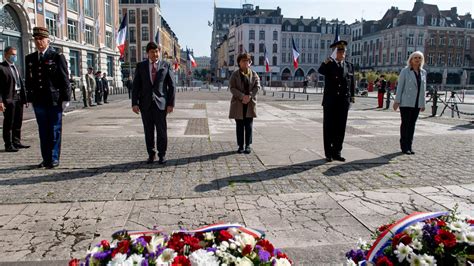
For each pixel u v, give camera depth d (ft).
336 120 21.76
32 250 10.76
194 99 92.07
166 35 295.69
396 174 19.15
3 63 23.82
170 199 15.01
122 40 95.61
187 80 229.66
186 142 28.53
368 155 23.88
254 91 23.88
